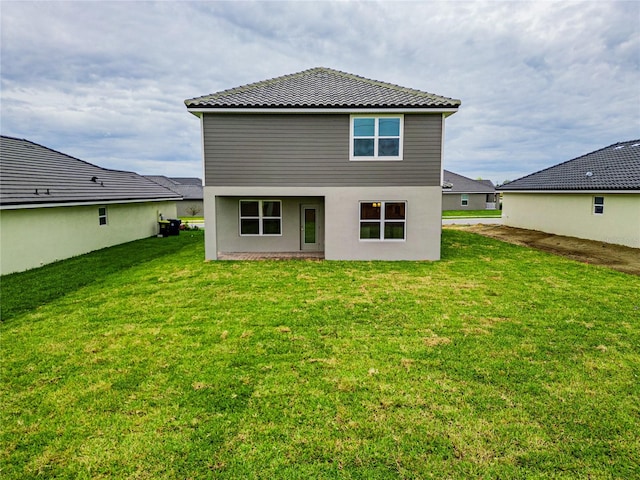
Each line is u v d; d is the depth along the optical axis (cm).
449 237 1806
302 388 437
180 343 569
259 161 1192
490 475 307
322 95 1239
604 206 1591
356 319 669
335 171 1198
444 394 423
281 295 825
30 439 352
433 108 1138
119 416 386
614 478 304
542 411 391
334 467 316
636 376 463
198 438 353
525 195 2177
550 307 732
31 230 1150
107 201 1540
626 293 829
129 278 997
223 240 1426
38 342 576
